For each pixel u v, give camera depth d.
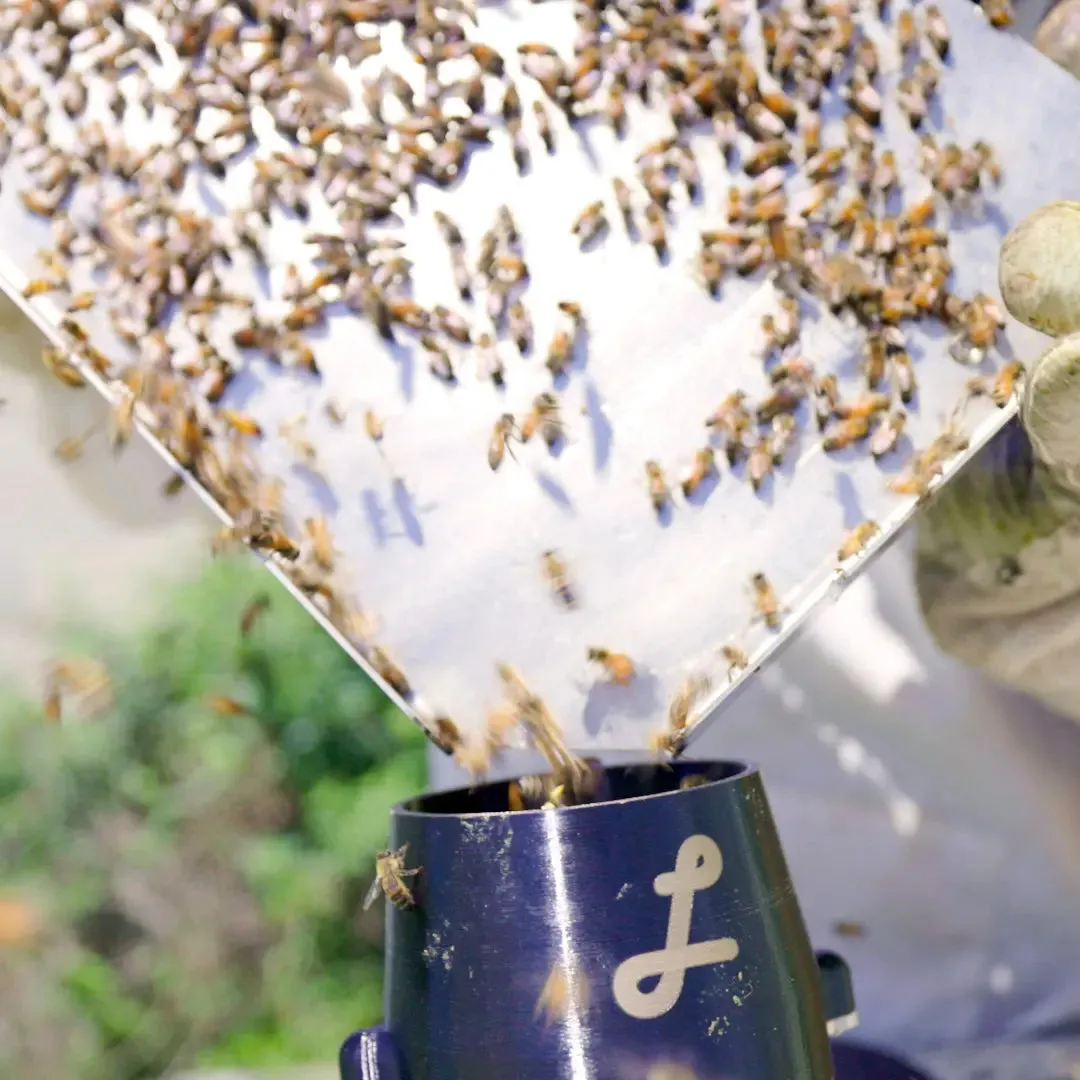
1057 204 0.38
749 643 0.40
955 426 0.40
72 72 0.41
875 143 0.41
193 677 1.66
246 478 0.40
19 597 1.67
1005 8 0.41
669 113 0.41
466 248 0.41
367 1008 1.56
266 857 1.61
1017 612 0.49
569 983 0.35
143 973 1.55
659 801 0.36
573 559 0.40
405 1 0.42
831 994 0.40
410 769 1.68
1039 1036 0.61
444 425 0.41
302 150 0.41
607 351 0.41
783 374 0.40
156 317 0.40
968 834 0.64
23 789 1.61
